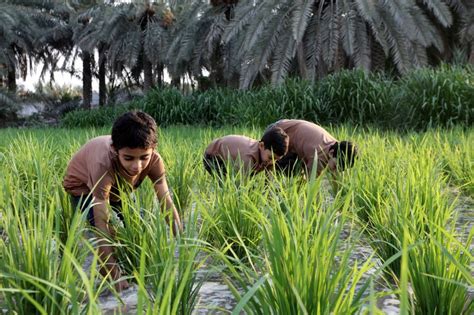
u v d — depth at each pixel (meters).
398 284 2.23
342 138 6.55
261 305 1.72
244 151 3.95
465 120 9.78
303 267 1.62
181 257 2.04
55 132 12.54
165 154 5.52
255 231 2.91
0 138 9.21
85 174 2.74
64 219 3.12
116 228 2.66
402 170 3.79
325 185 5.07
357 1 14.27
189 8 21.42
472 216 3.83
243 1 17.31
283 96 11.63
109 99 32.19
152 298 2.16
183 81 28.53
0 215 3.14
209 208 3.22
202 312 2.15
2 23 24.34
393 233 2.50
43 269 1.82
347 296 1.56
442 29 17.86
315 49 16.02
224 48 21.64
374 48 17.09
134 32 24.56
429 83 10.30
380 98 10.95
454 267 1.93
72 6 27.73
